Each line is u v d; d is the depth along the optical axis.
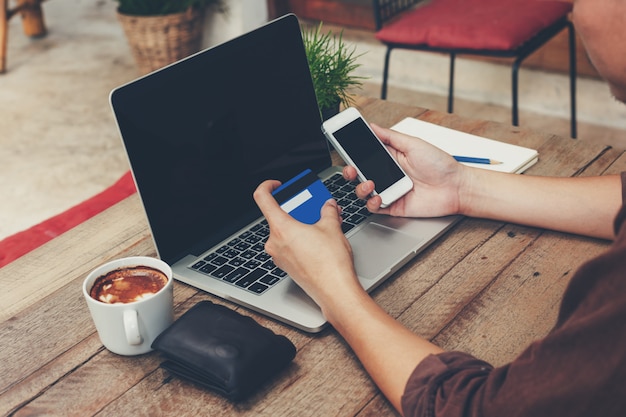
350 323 0.85
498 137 1.39
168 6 3.46
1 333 0.93
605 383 0.61
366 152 1.13
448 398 0.72
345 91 1.51
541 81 3.20
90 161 3.06
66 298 0.99
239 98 1.13
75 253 1.09
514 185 1.11
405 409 0.76
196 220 1.07
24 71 3.95
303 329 0.91
